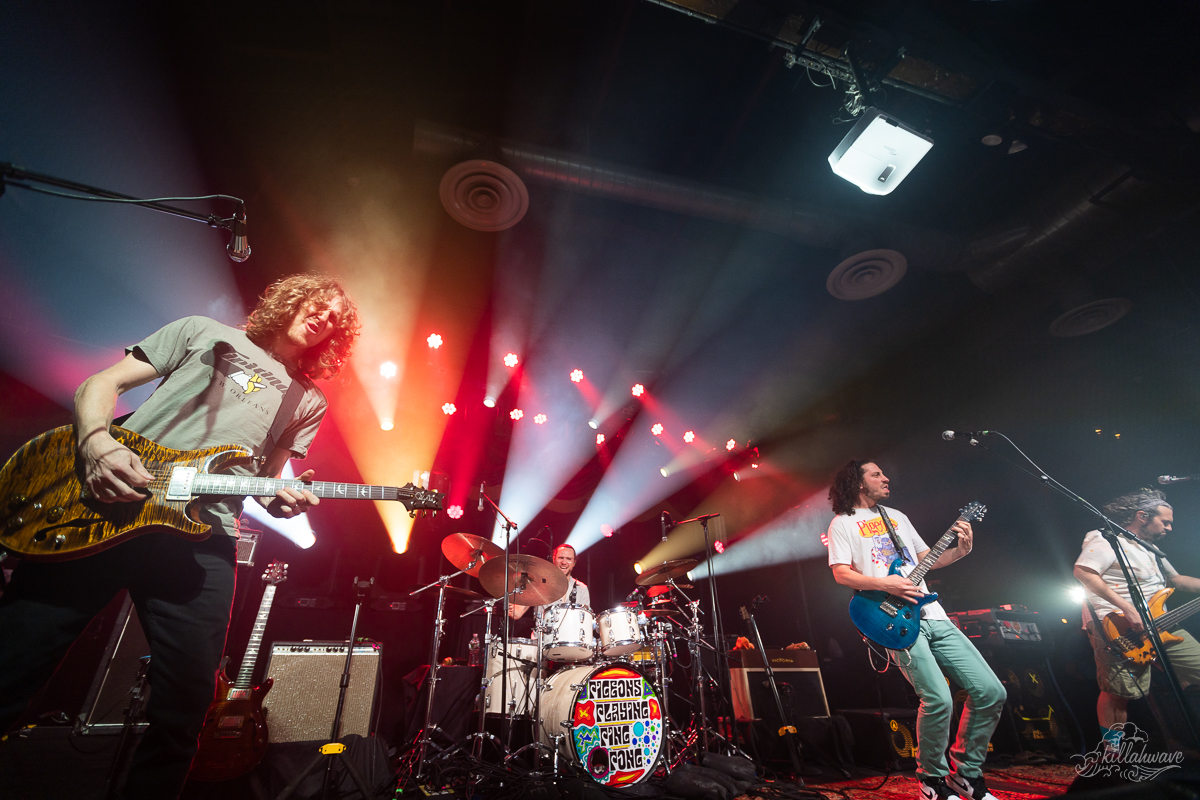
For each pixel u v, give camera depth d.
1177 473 6.50
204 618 1.63
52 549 1.45
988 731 2.78
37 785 2.67
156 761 1.51
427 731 3.85
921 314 7.35
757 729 4.98
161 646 1.58
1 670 1.37
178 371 1.84
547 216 6.41
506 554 4.04
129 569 1.57
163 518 1.58
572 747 3.77
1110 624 3.60
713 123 5.99
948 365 7.80
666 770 4.01
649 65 5.48
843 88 5.15
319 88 5.39
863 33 4.25
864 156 4.75
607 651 4.54
